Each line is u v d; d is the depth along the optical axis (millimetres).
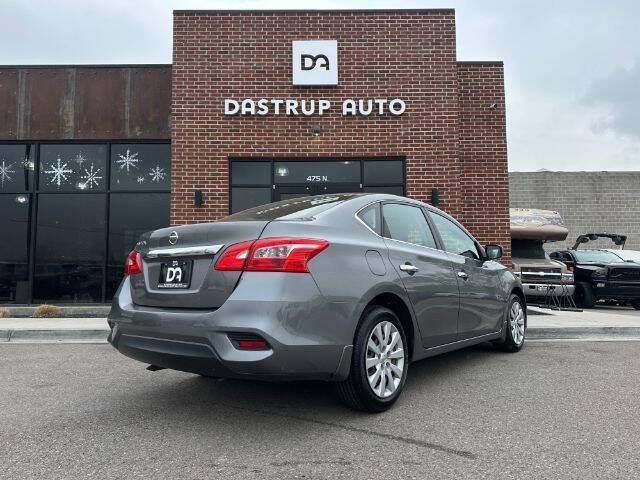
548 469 2818
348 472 2779
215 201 9797
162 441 3242
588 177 20688
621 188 20703
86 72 10711
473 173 10234
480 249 5496
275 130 9922
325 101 9922
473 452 3053
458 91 10258
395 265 3949
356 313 3471
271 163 10000
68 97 10672
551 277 11344
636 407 3941
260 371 3037
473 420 3621
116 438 3301
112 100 10664
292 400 4102
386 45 10039
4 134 10609
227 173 9867
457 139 9953
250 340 3059
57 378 4898
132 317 3564
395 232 4266
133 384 4656
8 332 7164
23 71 10680
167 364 3424
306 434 3346
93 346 6633
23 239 10766
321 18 10031
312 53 9984
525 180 20688
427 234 4684
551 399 4141
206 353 3133
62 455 3031
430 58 10039
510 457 2980
